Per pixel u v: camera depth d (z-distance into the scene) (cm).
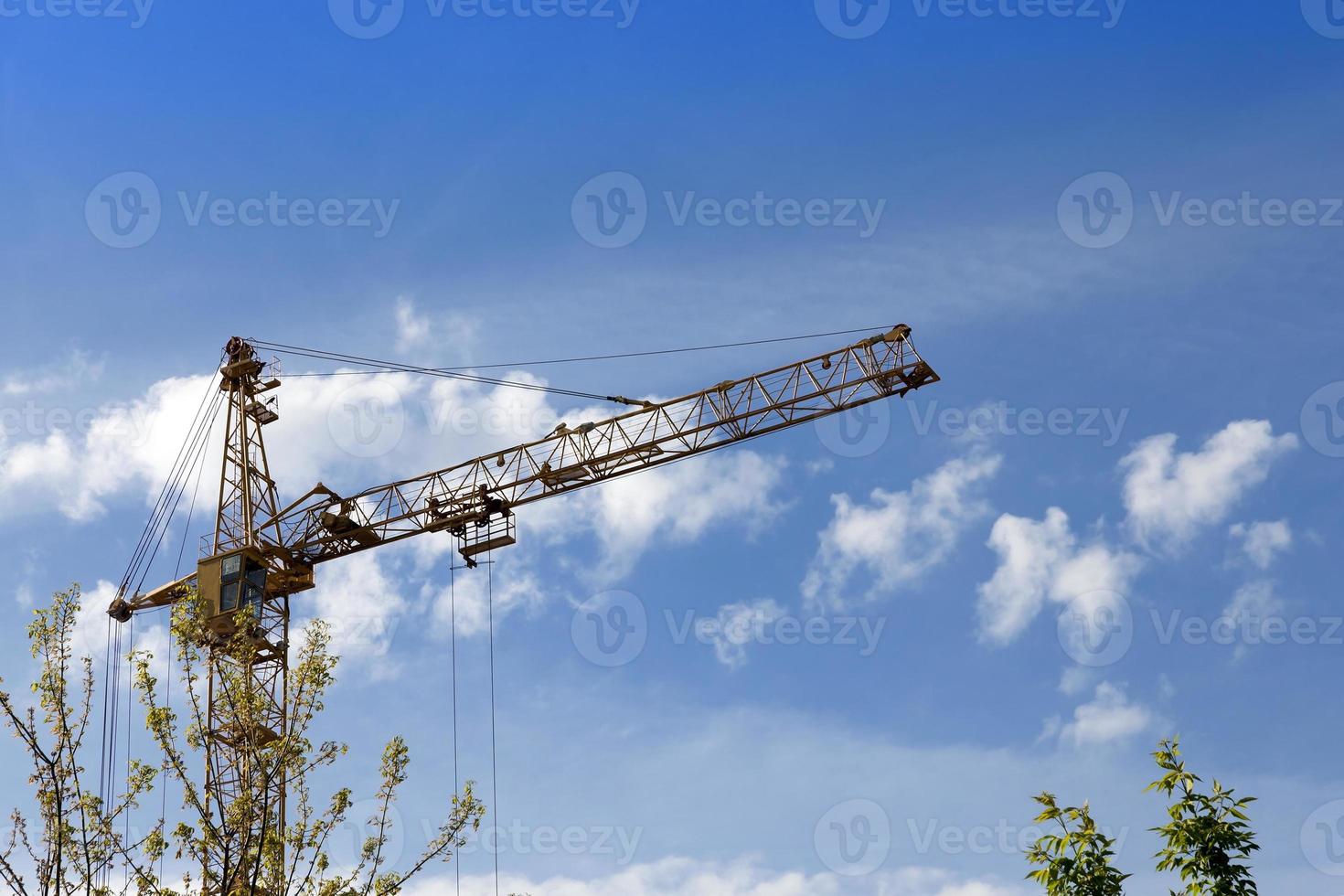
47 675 3903
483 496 9938
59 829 3756
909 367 9381
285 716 4344
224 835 4003
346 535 10225
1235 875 3359
